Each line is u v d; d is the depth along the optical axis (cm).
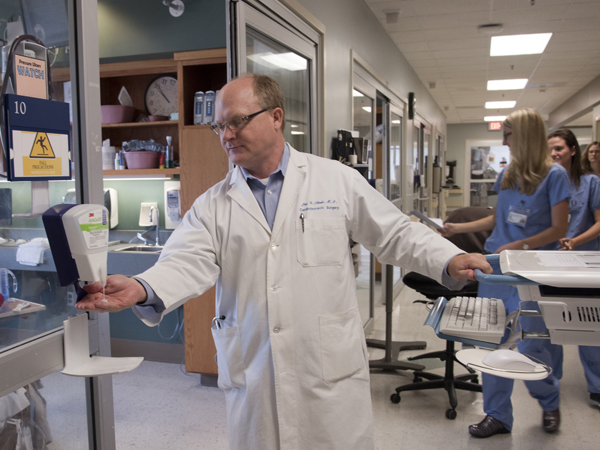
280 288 124
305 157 140
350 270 134
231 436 129
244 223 127
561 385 286
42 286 115
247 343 126
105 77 368
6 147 108
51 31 121
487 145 1430
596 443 221
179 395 283
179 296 113
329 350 124
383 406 263
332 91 314
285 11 236
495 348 118
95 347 131
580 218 291
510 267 113
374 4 415
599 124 740
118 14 324
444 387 262
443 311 131
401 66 585
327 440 122
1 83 108
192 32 311
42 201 118
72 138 127
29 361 106
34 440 119
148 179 350
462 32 503
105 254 98
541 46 561
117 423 249
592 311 109
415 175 694
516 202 216
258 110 121
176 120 330
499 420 229
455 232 250
